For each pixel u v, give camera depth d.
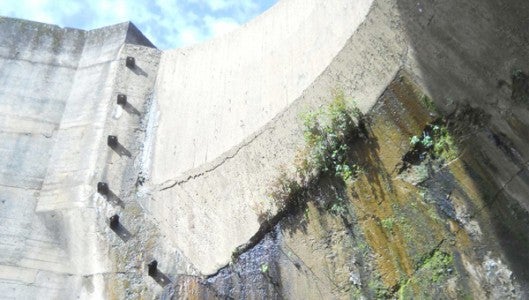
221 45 12.10
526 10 6.67
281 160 8.70
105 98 12.01
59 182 10.96
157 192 10.40
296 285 7.89
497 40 6.84
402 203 7.21
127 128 11.51
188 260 9.24
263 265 8.31
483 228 6.53
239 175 9.33
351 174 7.75
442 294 6.66
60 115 12.07
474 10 7.10
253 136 9.46
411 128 7.34
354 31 8.45
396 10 7.90
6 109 11.91
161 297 9.00
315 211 8.00
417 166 7.20
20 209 10.61
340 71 8.43
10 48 12.78
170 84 12.23
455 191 6.84
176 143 10.93
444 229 6.82
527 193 6.27
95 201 10.43
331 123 8.06
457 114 6.99
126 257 9.62
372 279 7.25
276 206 8.45
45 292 9.64
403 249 7.09
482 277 6.41
